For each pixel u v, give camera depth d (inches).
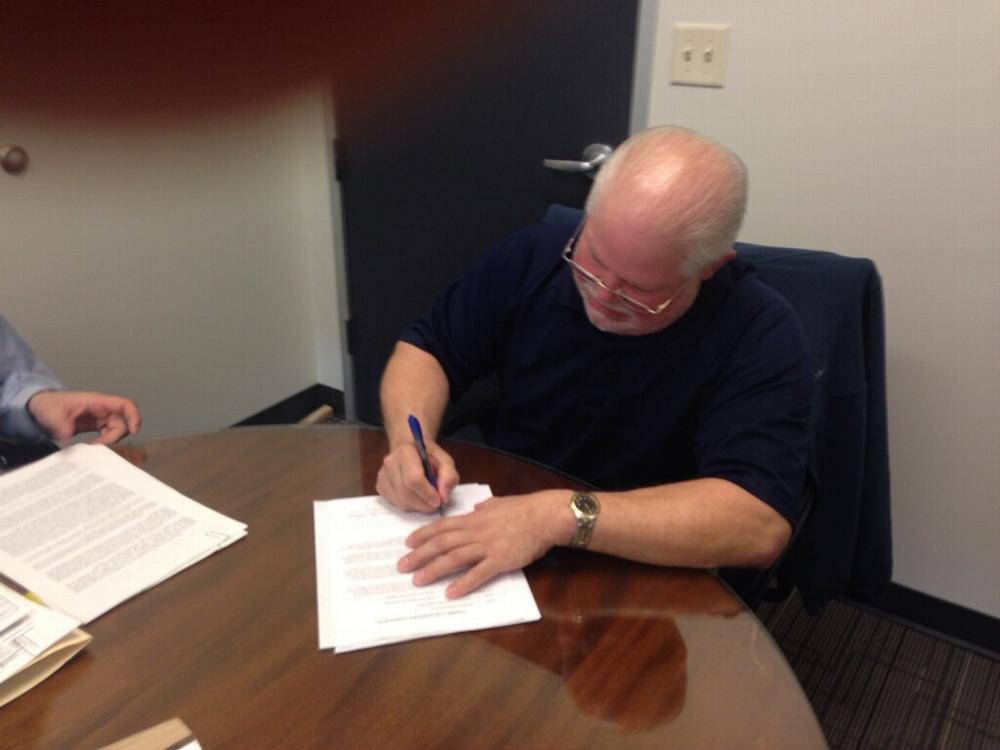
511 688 28.1
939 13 53.8
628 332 44.3
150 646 29.1
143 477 39.3
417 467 37.8
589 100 70.9
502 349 52.2
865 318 49.3
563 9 67.9
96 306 75.9
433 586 32.7
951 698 62.5
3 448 46.3
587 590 33.5
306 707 26.9
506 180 79.7
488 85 75.2
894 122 57.7
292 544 35.0
